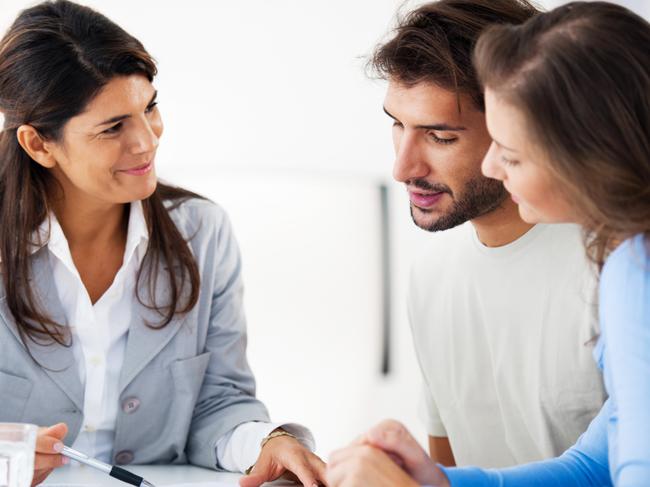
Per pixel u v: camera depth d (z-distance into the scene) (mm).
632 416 858
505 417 1526
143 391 1585
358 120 3262
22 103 1441
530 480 1102
